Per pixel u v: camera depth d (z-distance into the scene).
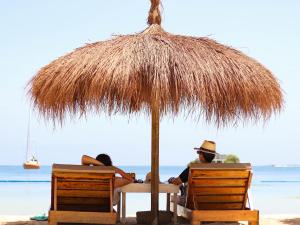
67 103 6.51
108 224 6.89
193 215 6.72
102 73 6.02
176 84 6.00
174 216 7.12
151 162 7.10
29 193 26.20
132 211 13.36
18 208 15.75
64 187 6.60
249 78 6.44
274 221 8.93
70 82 6.22
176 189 7.11
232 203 6.95
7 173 78.56
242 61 6.64
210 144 7.21
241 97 6.39
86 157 6.76
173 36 6.87
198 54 6.38
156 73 5.95
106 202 6.79
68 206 6.79
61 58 6.70
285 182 50.88
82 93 6.46
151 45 6.35
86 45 6.84
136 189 7.03
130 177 6.99
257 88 6.45
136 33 7.04
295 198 22.88
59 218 6.55
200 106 6.28
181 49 6.40
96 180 6.55
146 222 7.41
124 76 5.92
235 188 6.88
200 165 6.63
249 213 6.81
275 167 138.38
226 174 6.72
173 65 6.12
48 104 6.55
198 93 6.00
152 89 5.97
